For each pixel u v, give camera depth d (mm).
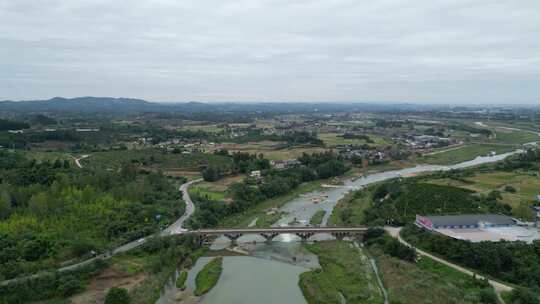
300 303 139500
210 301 140875
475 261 152750
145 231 189875
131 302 133000
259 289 150500
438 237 173500
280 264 175750
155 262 162625
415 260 164250
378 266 165500
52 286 139125
